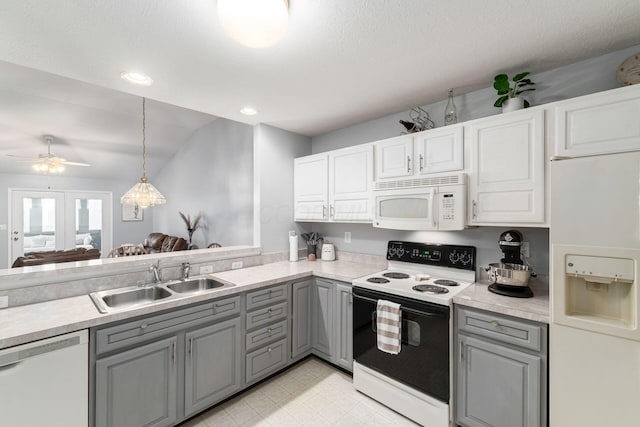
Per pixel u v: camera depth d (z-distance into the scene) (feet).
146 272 6.92
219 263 8.32
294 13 4.16
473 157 6.17
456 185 6.22
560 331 4.38
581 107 4.79
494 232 6.86
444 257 7.39
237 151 14.17
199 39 4.75
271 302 7.47
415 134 7.12
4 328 4.28
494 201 5.87
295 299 8.07
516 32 4.73
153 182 23.49
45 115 13.32
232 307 6.62
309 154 10.99
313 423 6.03
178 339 5.73
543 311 4.81
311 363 8.48
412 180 6.98
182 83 6.41
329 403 6.67
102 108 13.50
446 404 5.57
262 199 9.46
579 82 5.72
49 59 5.32
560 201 4.38
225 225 15.24
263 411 6.40
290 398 6.84
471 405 5.45
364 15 4.23
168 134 17.44
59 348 4.39
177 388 5.70
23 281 5.34
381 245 9.08
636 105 4.33
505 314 5.01
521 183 5.54
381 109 8.18
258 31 3.92
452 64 5.75
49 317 4.71
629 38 4.93
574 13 4.26
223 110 8.18
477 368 5.37
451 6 4.07
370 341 6.73
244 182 13.76
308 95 7.17
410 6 4.05
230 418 6.17
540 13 4.25
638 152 3.82
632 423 3.86
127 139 17.11
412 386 6.05
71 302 5.48
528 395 4.77
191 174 18.29
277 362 7.60
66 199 20.29
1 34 4.52
